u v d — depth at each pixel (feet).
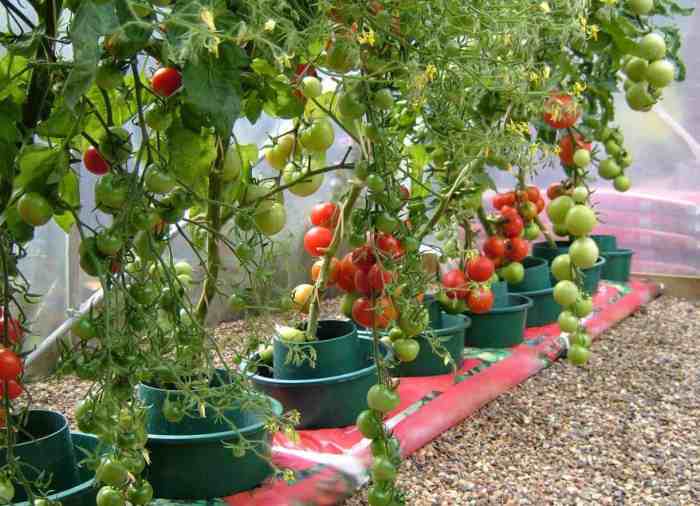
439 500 5.87
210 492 4.91
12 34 2.99
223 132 2.48
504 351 8.58
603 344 9.88
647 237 13.55
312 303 6.04
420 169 5.54
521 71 3.71
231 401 3.92
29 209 2.81
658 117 13.20
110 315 2.88
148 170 3.05
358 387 6.19
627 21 5.58
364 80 3.22
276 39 2.96
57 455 4.26
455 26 3.41
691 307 12.03
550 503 5.93
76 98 2.08
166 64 2.82
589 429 7.30
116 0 2.22
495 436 7.07
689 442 7.09
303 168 4.70
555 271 6.05
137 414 3.02
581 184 7.54
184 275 4.66
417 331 3.92
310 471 5.49
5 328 3.01
